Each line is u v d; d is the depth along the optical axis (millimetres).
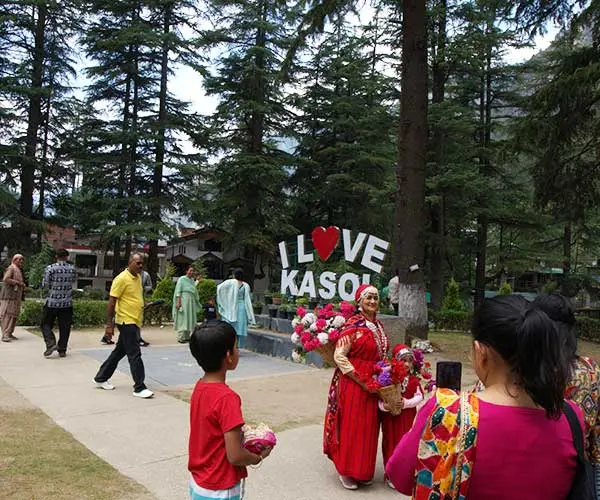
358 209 26938
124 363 8773
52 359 8750
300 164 26516
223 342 2516
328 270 13750
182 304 11578
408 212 11102
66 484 3854
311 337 4395
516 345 1505
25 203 26328
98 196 26375
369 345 4062
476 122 23203
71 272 9000
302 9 12602
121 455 4508
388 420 4145
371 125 25141
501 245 25828
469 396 1588
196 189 27297
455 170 20016
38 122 27109
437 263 21984
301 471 4328
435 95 22109
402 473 1670
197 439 2479
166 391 6953
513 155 12328
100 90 27250
